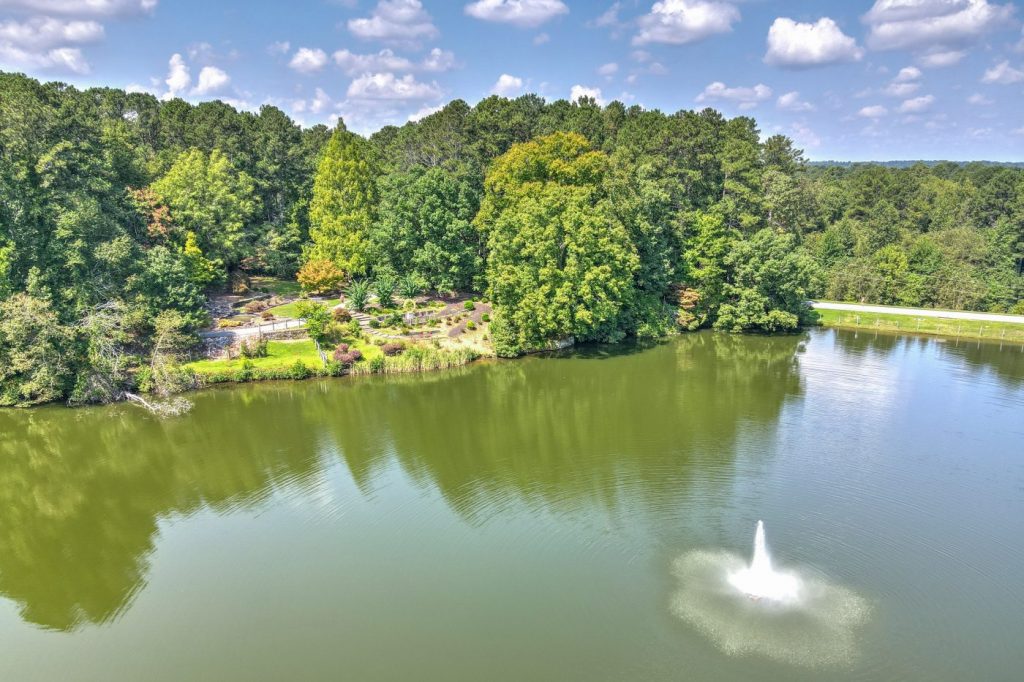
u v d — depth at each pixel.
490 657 30.20
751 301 90.25
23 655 31.17
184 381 66.31
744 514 41.84
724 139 111.38
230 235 93.00
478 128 108.81
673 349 83.62
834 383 68.44
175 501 45.91
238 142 107.25
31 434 57.62
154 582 36.69
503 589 35.12
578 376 72.38
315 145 129.50
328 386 69.06
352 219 94.81
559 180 85.31
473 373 73.38
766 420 58.06
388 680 29.02
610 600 33.91
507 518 42.22
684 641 30.78
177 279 73.62
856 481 46.12
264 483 48.09
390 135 144.00
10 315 60.41
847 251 128.75
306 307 78.81
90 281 66.25
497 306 80.25
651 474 47.69
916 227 144.38
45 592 36.16
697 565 36.62
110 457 53.03
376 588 35.53
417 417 60.53
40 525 43.16
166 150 104.56
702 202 97.81
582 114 118.19
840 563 36.59
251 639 31.91
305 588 35.72
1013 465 48.44
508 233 78.00
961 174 194.12
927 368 73.38
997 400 62.47
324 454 52.78
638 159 98.12
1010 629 31.33
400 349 75.19
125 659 30.77
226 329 78.00
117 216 74.81
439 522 42.06
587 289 76.94
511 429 57.34
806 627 31.50
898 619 32.03
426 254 89.44
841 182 179.75
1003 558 37.00
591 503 43.69
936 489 44.88
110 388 64.19
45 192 65.81
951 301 105.12
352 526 41.88
